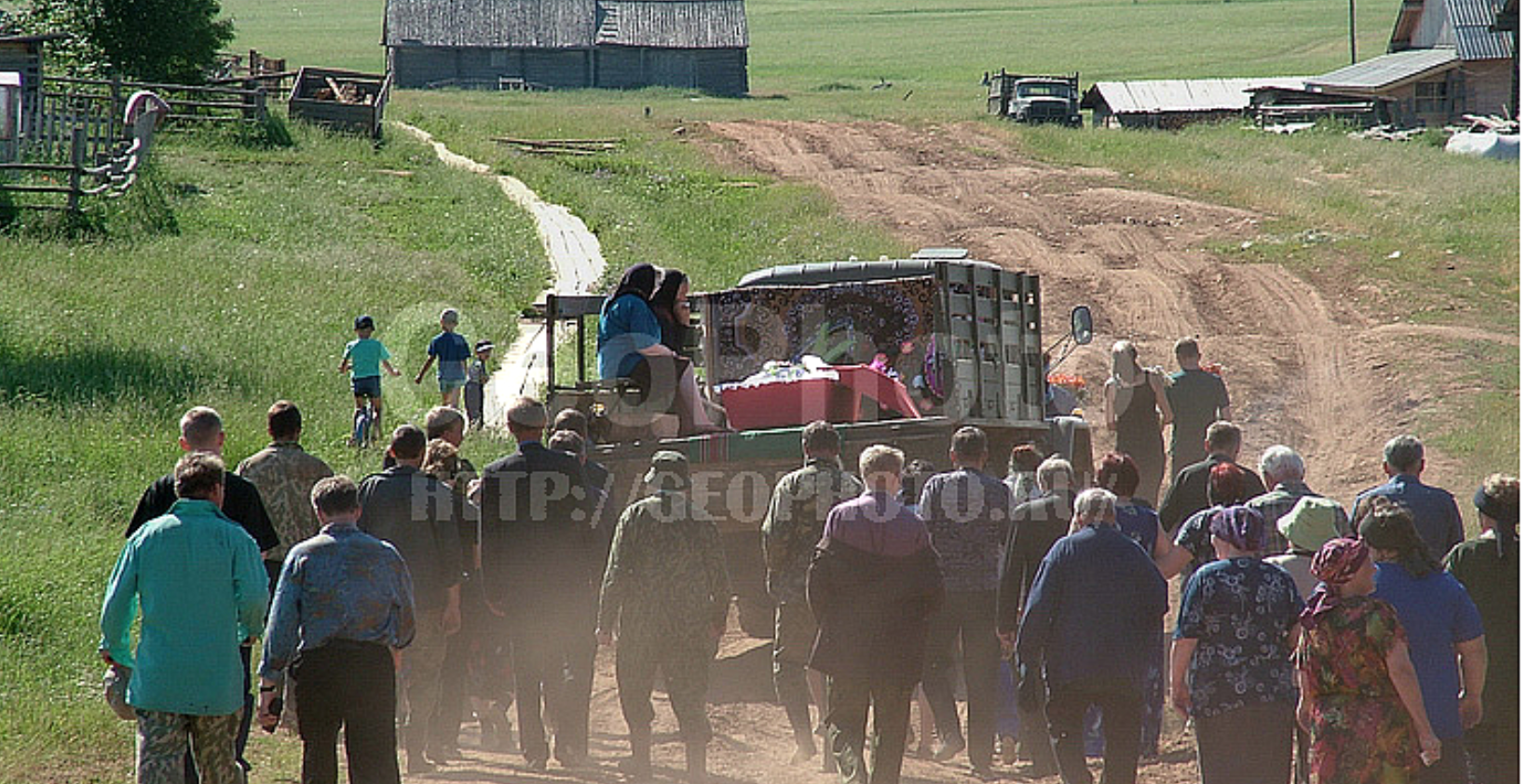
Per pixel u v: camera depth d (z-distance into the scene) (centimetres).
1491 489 2834
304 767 2802
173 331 8100
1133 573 2995
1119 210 13888
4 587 4294
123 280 9419
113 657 2698
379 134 17950
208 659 2664
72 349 7419
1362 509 2766
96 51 18650
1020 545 3281
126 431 6228
